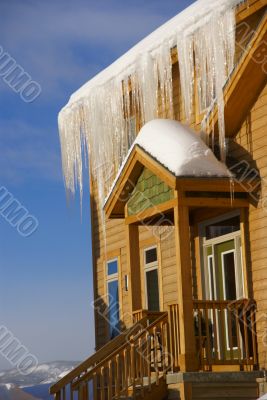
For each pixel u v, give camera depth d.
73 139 23.53
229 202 16.84
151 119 20.42
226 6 17.64
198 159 16.70
